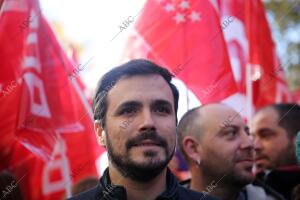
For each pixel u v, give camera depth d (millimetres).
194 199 1822
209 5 2961
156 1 3008
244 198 2352
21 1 2977
